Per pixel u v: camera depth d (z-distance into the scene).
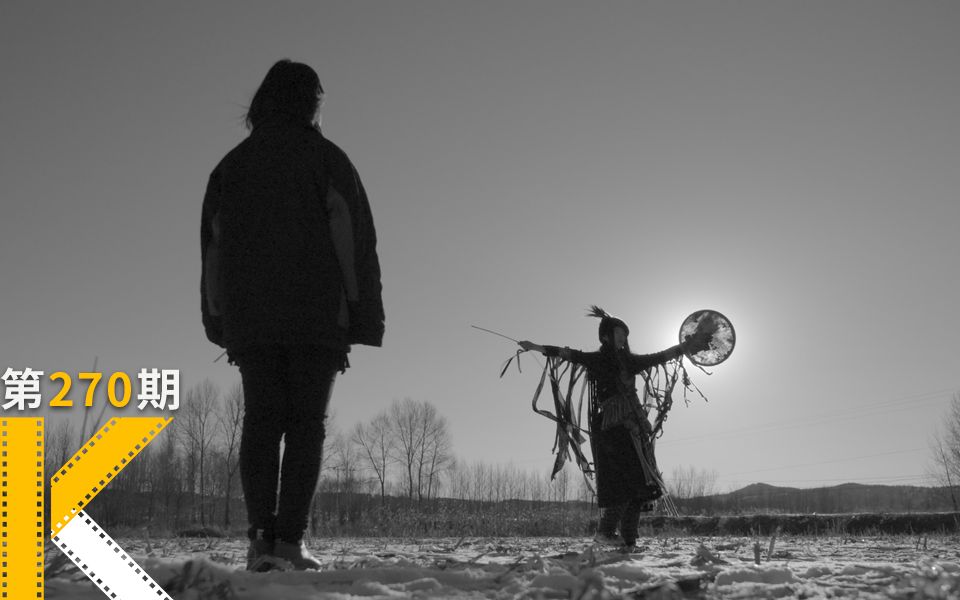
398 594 2.62
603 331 7.34
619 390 7.21
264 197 3.63
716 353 7.47
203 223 3.92
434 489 64.19
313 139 3.79
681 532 14.25
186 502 47.84
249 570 3.30
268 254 3.57
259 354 3.59
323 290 3.61
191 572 2.45
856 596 2.83
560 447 7.36
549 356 7.45
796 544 11.04
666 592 2.67
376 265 3.87
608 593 2.59
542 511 16.08
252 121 3.93
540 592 2.59
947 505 56.56
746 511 57.62
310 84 3.95
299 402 3.60
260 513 3.52
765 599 2.81
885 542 12.55
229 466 47.22
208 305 3.95
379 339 3.83
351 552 6.32
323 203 3.72
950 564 3.94
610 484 7.11
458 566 3.75
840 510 71.25
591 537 13.81
